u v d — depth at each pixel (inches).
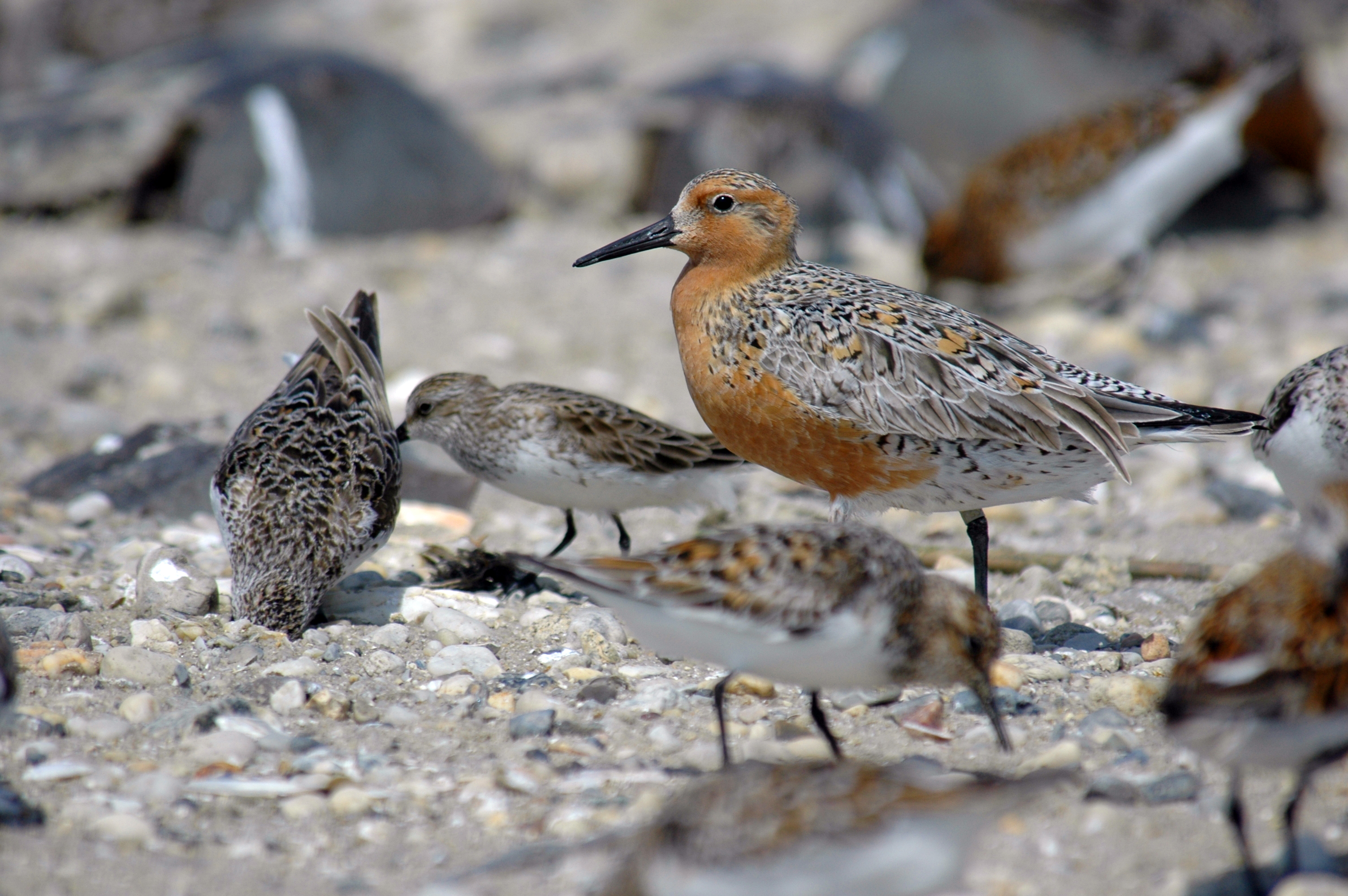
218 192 979.3
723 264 435.2
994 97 1077.1
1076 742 339.9
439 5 1408.7
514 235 991.0
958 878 246.2
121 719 348.2
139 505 542.3
